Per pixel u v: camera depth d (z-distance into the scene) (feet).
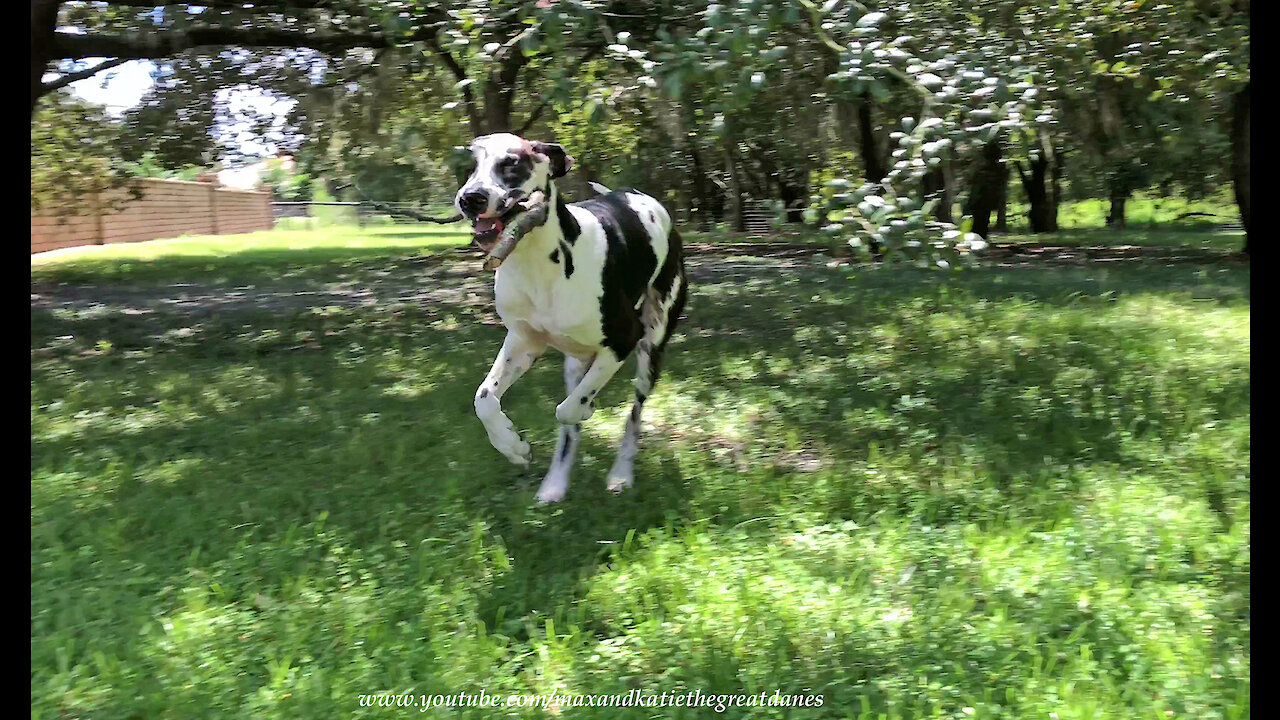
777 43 14.20
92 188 69.67
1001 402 22.24
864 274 52.85
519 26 15.66
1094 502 15.30
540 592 12.47
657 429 20.86
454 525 14.85
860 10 11.29
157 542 14.34
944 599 11.93
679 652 10.86
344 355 30.30
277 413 22.63
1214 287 42.88
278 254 82.02
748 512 15.23
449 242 102.58
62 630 11.43
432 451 18.94
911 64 11.14
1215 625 11.10
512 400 23.30
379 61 49.65
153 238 114.21
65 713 9.80
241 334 35.27
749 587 12.35
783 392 23.93
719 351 29.53
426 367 27.76
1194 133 68.23
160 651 10.95
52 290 51.03
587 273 14.93
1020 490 15.92
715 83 11.48
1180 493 15.44
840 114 58.44
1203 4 40.45
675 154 82.74
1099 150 79.66
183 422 21.74
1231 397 21.35
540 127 61.77
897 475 16.92
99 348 32.42
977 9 28.25
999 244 76.69
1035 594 12.09
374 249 88.99
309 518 15.34
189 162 55.77
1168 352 27.30
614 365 15.90
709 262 65.31
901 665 10.53
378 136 63.36
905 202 9.89
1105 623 11.21
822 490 16.03
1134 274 50.55
